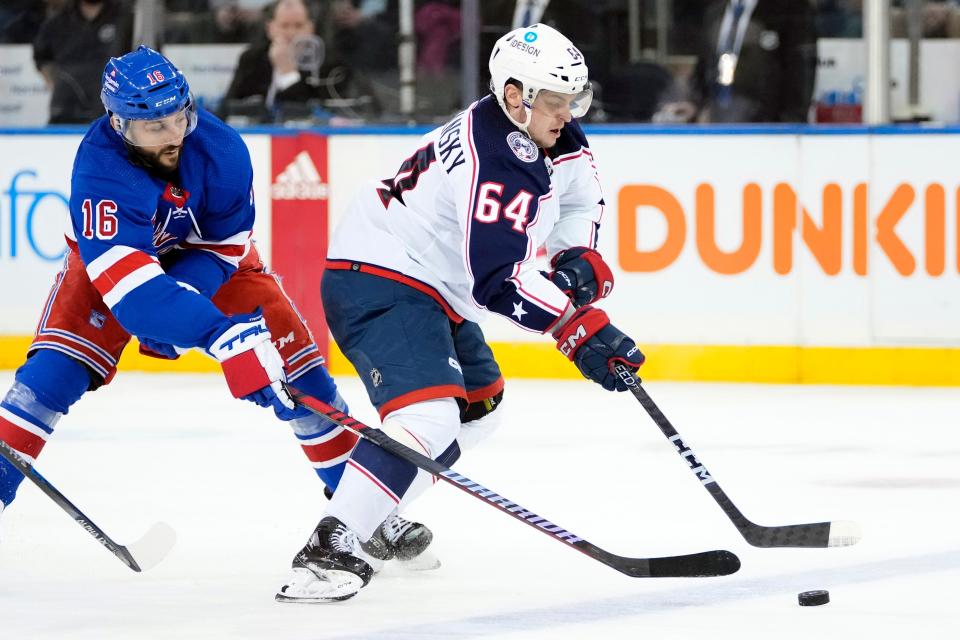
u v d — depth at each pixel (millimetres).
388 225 11469
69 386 11500
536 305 10789
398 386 11016
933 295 24062
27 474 11000
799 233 24500
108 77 10594
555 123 10945
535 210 10812
